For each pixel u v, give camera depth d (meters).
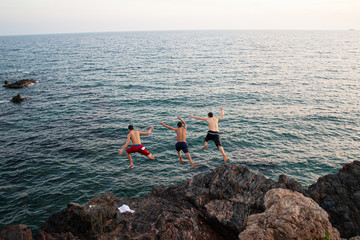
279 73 62.12
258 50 121.44
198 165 22.42
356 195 11.27
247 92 45.09
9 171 21.03
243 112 35.12
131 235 8.41
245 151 24.81
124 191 19.05
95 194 18.61
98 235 8.37
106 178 20.52
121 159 23.34
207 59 89.81
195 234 8.86
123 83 53.78
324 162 23.00
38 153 24.06
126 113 35.16
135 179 20.48
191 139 27.09
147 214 9.39
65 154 23.98
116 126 30.64
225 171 11.80
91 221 8.43
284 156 23.95
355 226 10.23
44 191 18.67
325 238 8.08
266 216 8.80
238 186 11.14
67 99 42.41
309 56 95.12
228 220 9.31
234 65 75.38
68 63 85.62
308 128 29.88
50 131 29.23
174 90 47.06
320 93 43.84
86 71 69.44
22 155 23.64
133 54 112.81
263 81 53.72
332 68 67.75
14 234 7.20
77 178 20.38
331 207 11.05
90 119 33.03
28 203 17.38
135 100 41.09
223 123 31.31
